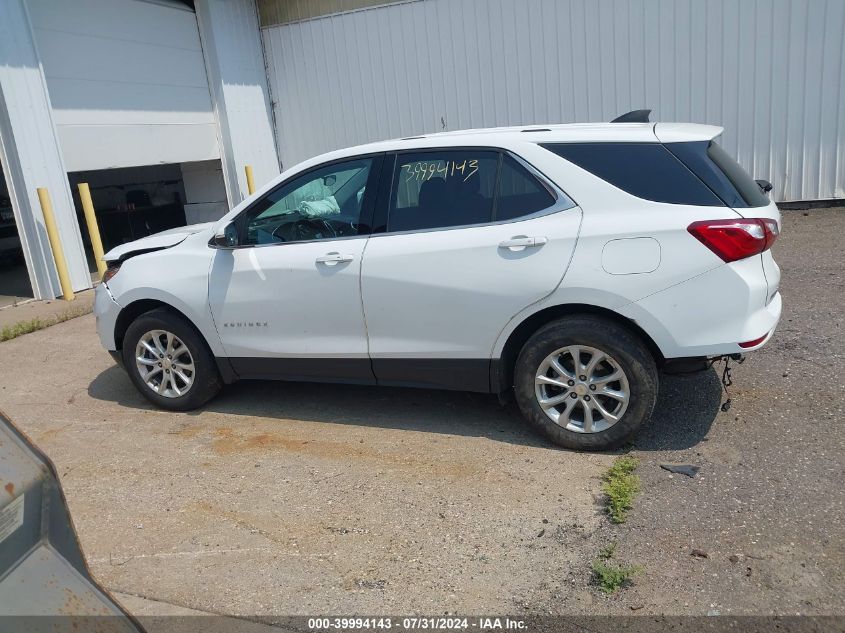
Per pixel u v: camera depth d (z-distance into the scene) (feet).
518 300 13.41
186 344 16.48
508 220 13.65
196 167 42.47
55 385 19.72
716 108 34.99
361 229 14.74
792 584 9.75
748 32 33.60
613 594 9.87
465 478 13.15
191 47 38.99
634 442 14.01
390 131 41.86
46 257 29.14
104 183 41.45
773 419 14.44
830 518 11.07
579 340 13.17
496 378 14.12
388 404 16.80
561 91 37.29
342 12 41.11
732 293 12.44
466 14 38.19
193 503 12.95
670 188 12.87
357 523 11.98
